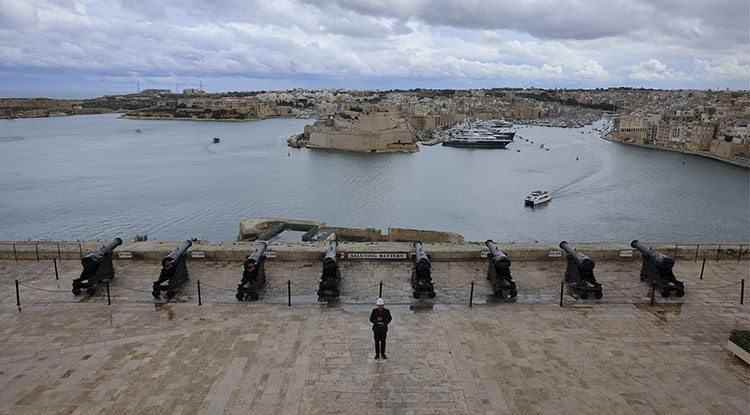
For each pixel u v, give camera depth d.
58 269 18.92
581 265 16.42
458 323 14.70
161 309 15.52
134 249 20.19
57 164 155.88
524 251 20.34
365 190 122.06
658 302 16.33
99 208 99.88
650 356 12.84
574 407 10.70
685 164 163.12
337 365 12.31
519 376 11.89
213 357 12.62
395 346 13.28
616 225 93.00
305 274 18.61
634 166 160.12
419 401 10.90
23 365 12.22
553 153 197.50
